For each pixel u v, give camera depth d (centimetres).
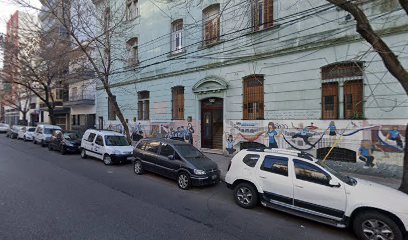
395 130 805
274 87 1079
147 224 485
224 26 1249
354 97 895
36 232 430
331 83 941
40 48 1852
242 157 645
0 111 5619
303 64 996
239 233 466
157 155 866
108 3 1570
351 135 886
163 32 1580
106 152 1109
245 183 612
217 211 578
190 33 1414
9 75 2016
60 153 1453
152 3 1650
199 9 1359
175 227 477
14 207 542
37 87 2453
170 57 1533
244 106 1189
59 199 606
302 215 523
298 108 1009
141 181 831
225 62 1245
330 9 926
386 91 822
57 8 1340
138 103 1806
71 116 2720
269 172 582
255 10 1143
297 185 533
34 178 805
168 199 652
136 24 1766
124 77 1912
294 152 591
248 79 1180
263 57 1106
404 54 790
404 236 427
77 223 473
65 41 1597
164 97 1585
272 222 526
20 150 1546
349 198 472
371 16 845
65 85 2508
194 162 773
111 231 445
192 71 1404
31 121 3825
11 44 1792
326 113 955
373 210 450
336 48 915
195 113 1405
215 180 786
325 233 484
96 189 711
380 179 805
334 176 503
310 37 973
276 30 1070
